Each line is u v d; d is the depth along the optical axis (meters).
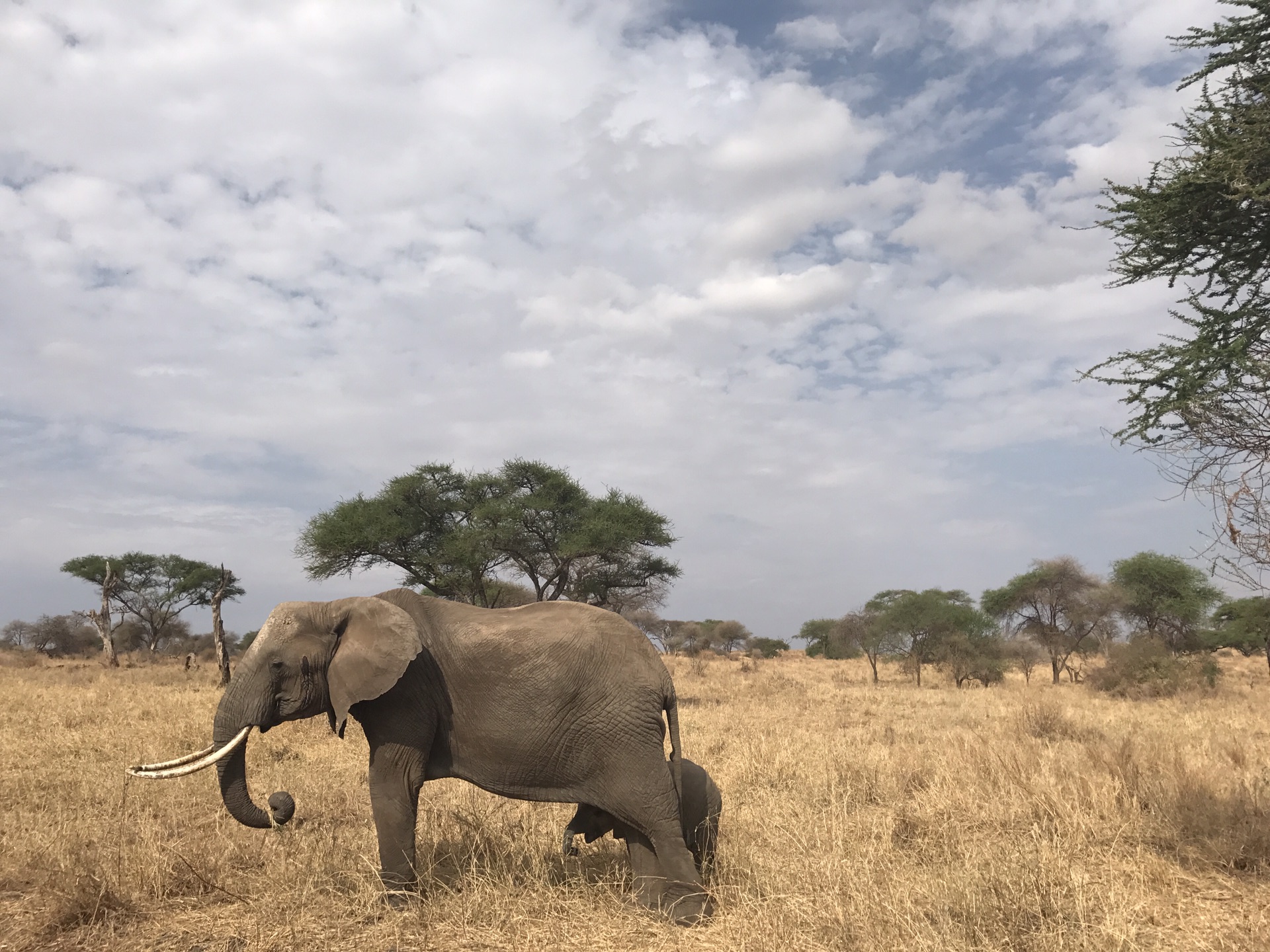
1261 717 17.47
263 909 5.25
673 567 28.80
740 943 4.76
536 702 5.50
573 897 5.54
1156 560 37.31
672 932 5.04
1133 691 26.25
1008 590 38.94
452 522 28.52
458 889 5.66
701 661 44.50
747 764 10.13
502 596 32.88
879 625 38.56
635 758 5.42
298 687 5.73
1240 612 38.09
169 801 8.04
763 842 6.83
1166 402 6.14
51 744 10.98
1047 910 5.05
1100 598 36.31
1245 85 6.16
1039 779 8.27
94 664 43.12
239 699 5.68
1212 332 6.25
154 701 17.23
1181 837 6.64
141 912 5.27
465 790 8.61
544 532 27.75
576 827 6.18
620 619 5.77
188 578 54.34
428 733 5.63
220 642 23.64
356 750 11.38
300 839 6.74
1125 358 6.50
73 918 5.06
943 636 35.94
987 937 4.66
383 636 5.54
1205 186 6.05
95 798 8.16
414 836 5.63
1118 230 6.76
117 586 53.09
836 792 8.82
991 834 7.01
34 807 7.91
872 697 25.09
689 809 5.77
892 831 7.03
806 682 35.00
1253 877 5.82
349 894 5.60
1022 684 36.53
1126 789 7.68
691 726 15.19
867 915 4.88
